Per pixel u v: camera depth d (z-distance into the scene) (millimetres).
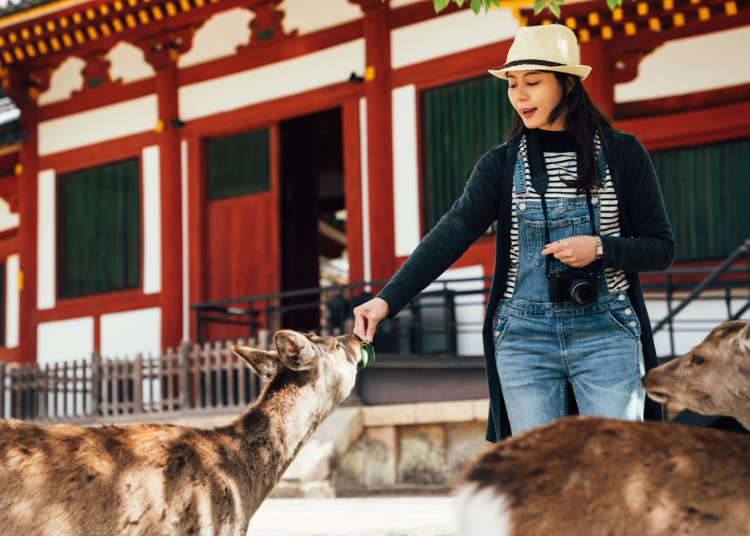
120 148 14562
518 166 3260
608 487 2004
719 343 2695
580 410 3131
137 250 14281
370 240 12266
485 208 3344
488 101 11703
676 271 9500
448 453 10055
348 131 12711
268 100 13430
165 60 14164
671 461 2018
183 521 2984
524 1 8516
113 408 11945
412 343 11344
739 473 1997
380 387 10469
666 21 10859
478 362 10055
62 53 14961
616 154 3219
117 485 2848
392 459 10156
